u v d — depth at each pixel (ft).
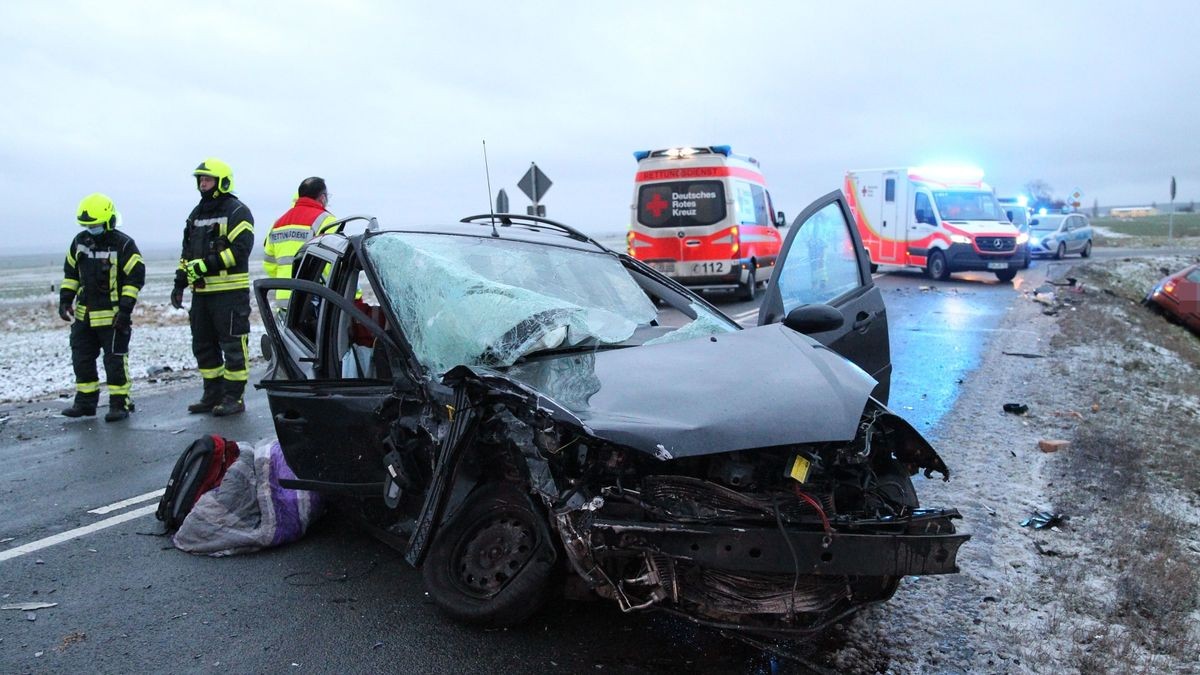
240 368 26.37
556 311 12.75
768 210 60.03
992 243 65.92
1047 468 18.71
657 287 15.93
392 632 11.46
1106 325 42.47
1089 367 31.40
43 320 67.36
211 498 14.97
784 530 9.27
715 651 10.83
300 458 13.65
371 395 12.65
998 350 34.71
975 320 44.32
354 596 12.65
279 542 14.66
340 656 10.86
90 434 24.17
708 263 51.37
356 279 14.90
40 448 22.66
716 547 9.18
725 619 9.71
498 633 11.28
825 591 9.94
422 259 13.62
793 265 15.61
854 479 10.64
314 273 17.02
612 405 10.27
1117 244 165.58
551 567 10.58
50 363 40.19
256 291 15.57
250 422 25.25
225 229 25.54
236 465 15.39
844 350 15.98
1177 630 11.66
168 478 19.35
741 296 54.39
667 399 10.39
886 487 10.85
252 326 55.06
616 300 14.79
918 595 12.44
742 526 9.38
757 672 10.32
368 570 13.64
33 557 14.55
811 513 9.77
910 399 25.73
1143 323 49.55
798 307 13.92
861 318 16.62
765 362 11.66
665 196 51.75
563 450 9.91
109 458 21.36
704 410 10.08
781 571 9.27
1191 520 16.69
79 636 11.57
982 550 14.08
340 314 14.76
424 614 11.99
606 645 10.97
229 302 26.03
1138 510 16.21
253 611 12.24
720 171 51.08
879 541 9.37
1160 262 100.89
